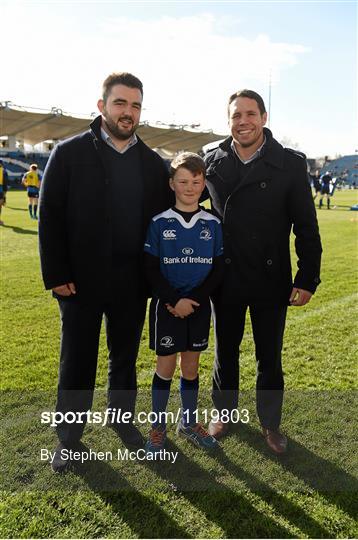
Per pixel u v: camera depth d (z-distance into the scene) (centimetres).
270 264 269
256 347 286
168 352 267
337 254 895
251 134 253
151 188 262
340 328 481
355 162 8344
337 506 227
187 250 258
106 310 275
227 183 268
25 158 5003
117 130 243
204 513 222
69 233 253
